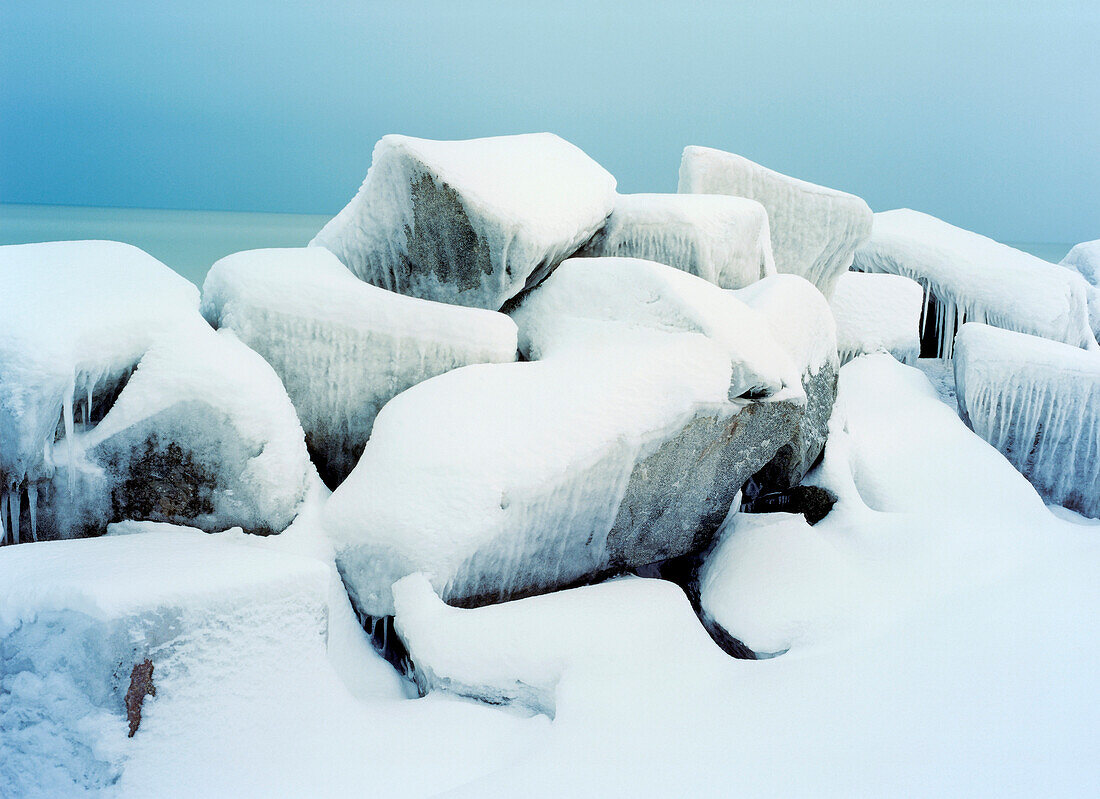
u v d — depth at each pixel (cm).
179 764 184
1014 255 559
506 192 337
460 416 281
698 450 306
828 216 479
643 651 238
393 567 263
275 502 270
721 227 403
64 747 179
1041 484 413
